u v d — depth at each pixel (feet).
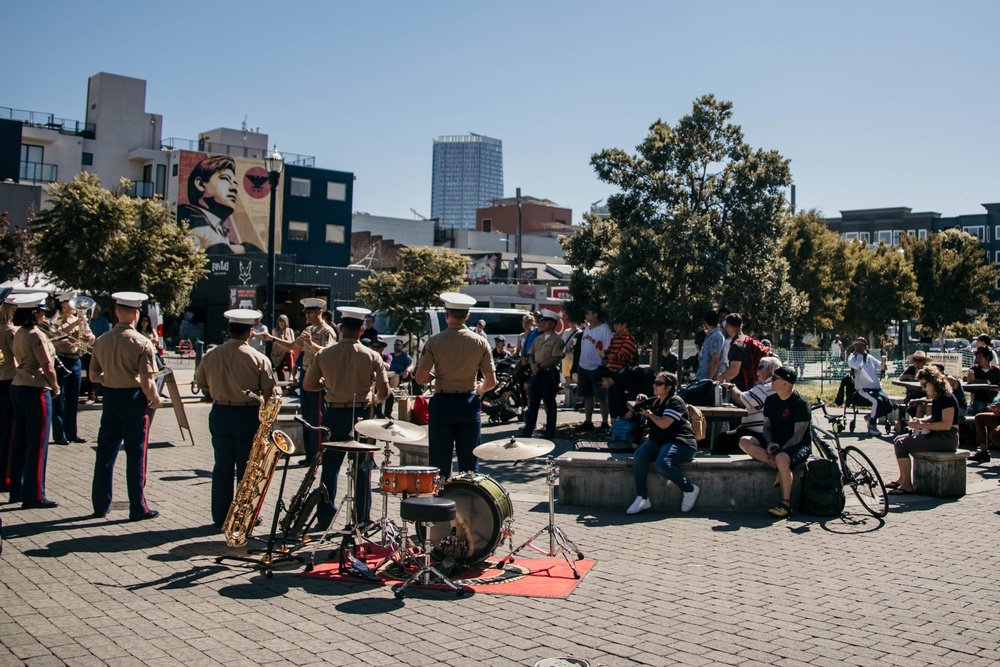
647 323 61.21
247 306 90.68
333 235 214.69
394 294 131.85
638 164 63.72
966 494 33.19
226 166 201.36
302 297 94.84
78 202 90.12
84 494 30.14
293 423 37.50
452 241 291.79
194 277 100.48
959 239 177.88
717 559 23.32
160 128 215.10
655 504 29.81
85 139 205.16
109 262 90.68
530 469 36.96
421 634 17.12
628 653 16.24
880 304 149.48
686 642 16.89
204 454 39.42
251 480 22.66
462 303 24.84
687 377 65.21
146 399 26.86
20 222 158.20
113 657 15.43
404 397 41.42
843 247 138.72
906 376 53.26
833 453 30.32
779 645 16.79
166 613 18.07
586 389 45.42
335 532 25.00
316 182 212.02
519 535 25.91
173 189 201.98
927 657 16.28
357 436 24.89
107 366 26.30
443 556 21.67
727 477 29.68
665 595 20.02
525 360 54.85
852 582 21.30
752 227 61.93
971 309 172.65
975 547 25.02
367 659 15.69
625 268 61.93
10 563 21.58
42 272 92.73
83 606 18.38
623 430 32.45
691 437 29.43
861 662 15.97
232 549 23.40
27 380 27.58
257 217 204.74
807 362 86.28
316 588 20.24
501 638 16.97
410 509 19.69
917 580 21.54
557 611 18.75
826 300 132.46
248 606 18.71
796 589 20.63
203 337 151.12
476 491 21.53
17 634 16.52
